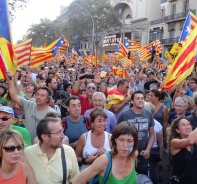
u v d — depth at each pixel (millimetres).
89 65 18219
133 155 2619
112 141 2613
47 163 2932
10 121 3359
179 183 3523
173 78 5648
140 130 4422
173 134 3688
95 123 3688
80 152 3799
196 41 5477
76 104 4211
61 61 24641
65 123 4305
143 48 17250
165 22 42844
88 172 2588
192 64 5457
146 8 48156
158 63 19062
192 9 38094
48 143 2922
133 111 4488
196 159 3447
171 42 41188
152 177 4832
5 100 5164
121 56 16219
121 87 5809
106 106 5793
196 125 4492
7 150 2562
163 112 5684
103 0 43250
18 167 2701
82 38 46594
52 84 7273
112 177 2543
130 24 52875
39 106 4258
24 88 6801
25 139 3527
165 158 6156
